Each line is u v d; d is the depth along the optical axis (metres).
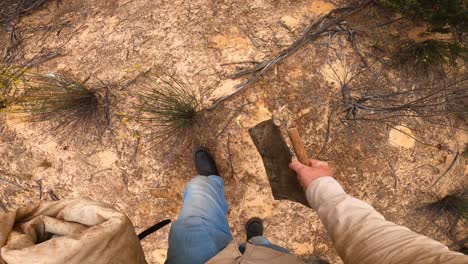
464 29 1.97
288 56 2.12
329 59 2.10
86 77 2.27
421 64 2.03
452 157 2.12
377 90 2.07
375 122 2.09
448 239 2.29
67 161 2.29
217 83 2.14
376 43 2.10
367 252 0.82
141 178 2.23
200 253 1.50
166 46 2.22
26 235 0.95
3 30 2.43
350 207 0.94
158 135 2.18
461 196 2.18
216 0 2.24
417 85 2.06
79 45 2.33
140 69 2.22
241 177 2.15
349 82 2.08
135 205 2.27
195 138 2.15
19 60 2.36
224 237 1.62
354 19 2.14
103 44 2.30
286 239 2.23
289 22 2.16
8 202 2.36
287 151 2.00
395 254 0.77
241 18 2.20
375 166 2.12
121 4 2.35
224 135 2.13
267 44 2.14
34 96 2.22
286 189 2.00
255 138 2.06
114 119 2.21
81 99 2.20
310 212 2.21
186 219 1.62
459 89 2.04
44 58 2.33
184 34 2.22
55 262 0.91
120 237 1.03
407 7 1.99
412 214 2.21
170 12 2.27
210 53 2.18
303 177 1.15
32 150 2.31
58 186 2.31
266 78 2.12
